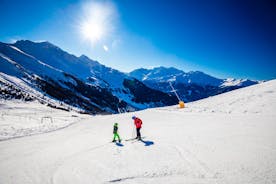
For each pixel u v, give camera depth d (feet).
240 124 49.57
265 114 60.80
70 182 24.67
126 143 42.68
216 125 52.11
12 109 177.78
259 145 31.63
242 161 26.16
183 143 37.58
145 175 24.75
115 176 25.21
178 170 25.39
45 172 28.78
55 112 204.95
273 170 22.74
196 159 28.60
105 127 76.07
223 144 34.19
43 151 41.29
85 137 55.88
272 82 110.63
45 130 83.35
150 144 39.50
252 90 105.91
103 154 35.29
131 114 121.49
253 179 21.21
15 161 35.40
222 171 23.85
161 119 80.94
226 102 96.22
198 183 21.53
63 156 36.11
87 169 28.48
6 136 66.49
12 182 26.13
